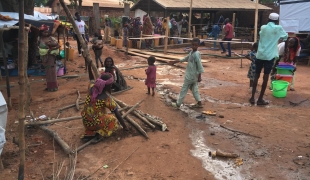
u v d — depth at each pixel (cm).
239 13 2791
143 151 436
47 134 503
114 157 420
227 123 552
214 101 702
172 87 827
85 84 867
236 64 1280
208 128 530
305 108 647
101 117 464
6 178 368
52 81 785
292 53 785
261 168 393
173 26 1953
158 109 622
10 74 1021
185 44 1931
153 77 707
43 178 370
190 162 407
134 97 702
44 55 764
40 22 930
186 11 2517
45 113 606
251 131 513
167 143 463
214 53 1647
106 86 457
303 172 382
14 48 1016
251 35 2306
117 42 1650
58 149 451
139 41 1705
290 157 421
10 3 1086
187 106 655
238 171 387
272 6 2719
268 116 591
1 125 363
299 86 855
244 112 617
